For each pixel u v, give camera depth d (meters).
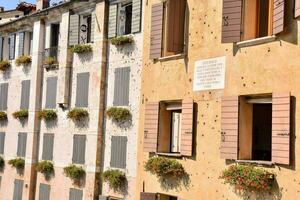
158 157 19.22
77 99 27.66
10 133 34.19
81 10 28.34
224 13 16.59
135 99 24.14
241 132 16.14
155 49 19.84
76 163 27.16
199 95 17.94
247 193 15.62
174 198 19.89
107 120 25.70
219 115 17.02
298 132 14.21
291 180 14.30
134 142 23.89
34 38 32.16
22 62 32.78
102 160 25.73
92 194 25.61
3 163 34.50
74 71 28.31
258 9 16.62
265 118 20.58
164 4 19.80
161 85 19.70
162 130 19.73
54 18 30.78
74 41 28.17
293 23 14.63
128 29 25.67
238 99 16.17
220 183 16.70
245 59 16.16
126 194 23.92
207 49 17.77
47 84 30.56
